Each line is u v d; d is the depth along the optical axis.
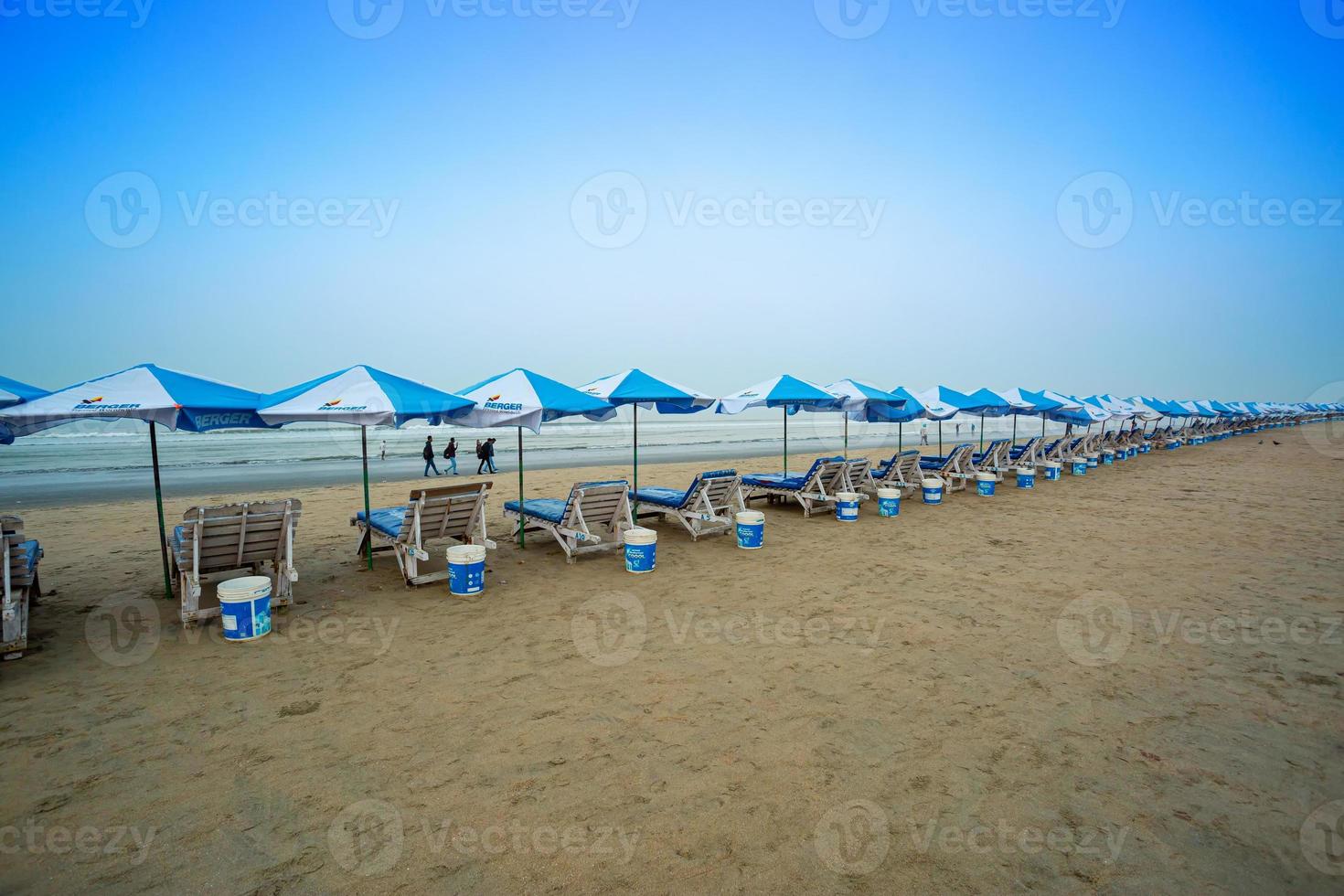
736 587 6.72
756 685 4.38
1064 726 3.83
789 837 2.84
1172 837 2.84
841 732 3.75
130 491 15.61
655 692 4.28
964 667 4.67
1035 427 67.44
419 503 6.59
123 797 3.12
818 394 11.20
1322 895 2.51
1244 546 8.60
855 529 9.76
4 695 4.23
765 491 11.57
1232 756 3.50
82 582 6.92
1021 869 2.64
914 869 2.64
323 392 6.06
